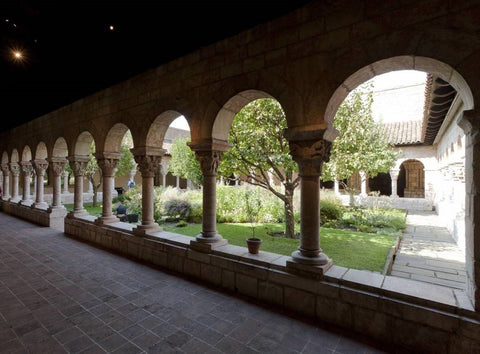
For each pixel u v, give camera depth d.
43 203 9.35
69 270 4.49
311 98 3.12
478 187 2.31
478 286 2.29
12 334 2.71
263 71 3.51
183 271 4.34
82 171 7.19
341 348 2.55
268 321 2.99
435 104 6.10
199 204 9.10
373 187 17.86
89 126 6.43
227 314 3.13
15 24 4.20
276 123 6.04
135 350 2.49
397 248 5.95
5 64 5.28
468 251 2.55
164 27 3.84
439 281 4.21
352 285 2.87
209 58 4.13
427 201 12.17
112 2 3.53
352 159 7.36
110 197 6.29
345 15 2.93
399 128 13.88
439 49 2.43
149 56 4.60
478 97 2.27
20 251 5.57
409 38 2.55
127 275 4.28
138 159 5.23
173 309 3.23
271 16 3.43
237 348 2.53
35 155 8.94
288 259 3.38
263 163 6.32
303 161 3.23
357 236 6.55
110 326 2.87
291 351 2.49
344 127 6.71
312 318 3.06
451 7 2.39
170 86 4.68
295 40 3.26
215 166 4.25
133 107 5.35
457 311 2.36
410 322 2.53
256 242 3.79
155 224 5.32
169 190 10.76
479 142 2.30
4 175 11.70
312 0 3.14
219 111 4.00
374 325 2.71
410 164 16.59
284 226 7.76
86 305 3.32
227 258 3.84
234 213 8.73
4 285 3.88
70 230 7.02
